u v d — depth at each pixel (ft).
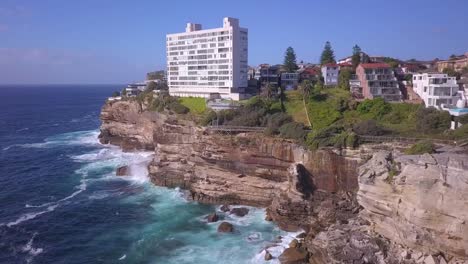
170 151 259.60
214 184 227.81
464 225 129.49
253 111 260.01
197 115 276.00
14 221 198.18
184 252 166.50
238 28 343.05
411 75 317.01
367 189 161.17
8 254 164.55
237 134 229.66
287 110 269.64
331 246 154.40
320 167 194.18
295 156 204.33
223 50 339.98
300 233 182.70
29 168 299.17
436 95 246.27
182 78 374.84
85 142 403.75
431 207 136.67
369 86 284.41
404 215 145.48
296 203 191.21
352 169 187.21
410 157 151.02
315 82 352.69
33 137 438.40
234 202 222.07
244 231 185.98
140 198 233.14
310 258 156.76
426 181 137.90
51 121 587.68
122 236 181.98
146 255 164.35
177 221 199.00
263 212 208.95
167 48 383.65
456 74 303.89
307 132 208.44
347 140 188.85
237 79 345.92
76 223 196.75
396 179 150.20
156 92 377.50
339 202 185.78
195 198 229.45
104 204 223.10
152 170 265.34
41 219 200.95
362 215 168.55
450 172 133.69
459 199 130.52
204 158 234.38
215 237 180.14
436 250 136.87
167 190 247.09
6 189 247.91
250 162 218.79
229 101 307.99
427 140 181.68
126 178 273.13
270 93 290.35
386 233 153.69
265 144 213.66
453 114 216.33
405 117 235.20
